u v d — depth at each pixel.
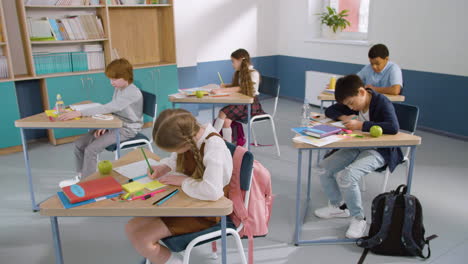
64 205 1.50
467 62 4.25
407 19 4.71
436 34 4.46
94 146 2.86
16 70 4.35
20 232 2.58
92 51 4.57
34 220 2.74
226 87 3.93
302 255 2.32
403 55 4.85
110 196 1.58
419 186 3.22
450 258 2.26
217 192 1.55
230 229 1.65
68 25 4.31
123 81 2.99
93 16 4.46
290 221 2.71
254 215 1.76
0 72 3.99
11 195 3.11
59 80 4.27
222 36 5.86
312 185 3.28
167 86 5.15
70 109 2.97
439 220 2.68
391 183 3.29
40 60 4.21
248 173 1.70
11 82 3.99
